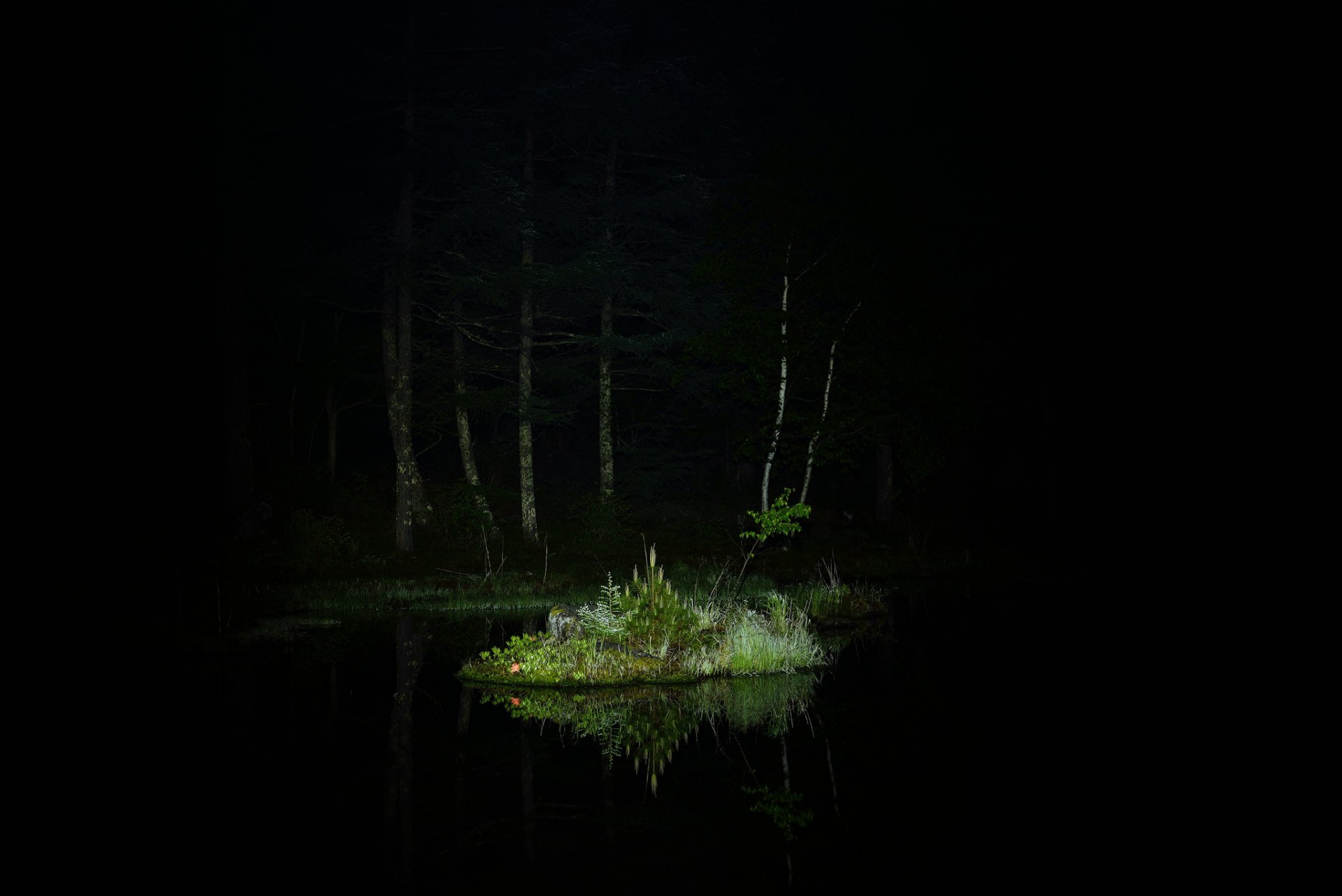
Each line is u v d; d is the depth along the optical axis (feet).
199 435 83.25
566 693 35.22
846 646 45.39
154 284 81.35
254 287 80.38
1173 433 98.63
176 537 71.41
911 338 79.25
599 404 99.76
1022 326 103.40
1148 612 54.49
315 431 100.89
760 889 17.02
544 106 84.58
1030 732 28.07
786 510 60.54
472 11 79.41
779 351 76.18
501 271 85.25
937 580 77.61
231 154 77.51
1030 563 87.61
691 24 101.40
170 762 25.58
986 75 101.14
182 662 41.37
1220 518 91.76
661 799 22.44
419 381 91.09
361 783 23.79
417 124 80.33
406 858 18.72
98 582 57.82
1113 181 98.43
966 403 88.02
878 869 17.98
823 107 106.22
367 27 83.66
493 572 75.77
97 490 71.10
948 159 100.73
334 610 61.00
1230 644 42.70
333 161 80.79
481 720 30.66
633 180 102.53
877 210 77.10
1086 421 104.73
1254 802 21.72
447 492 85.61
